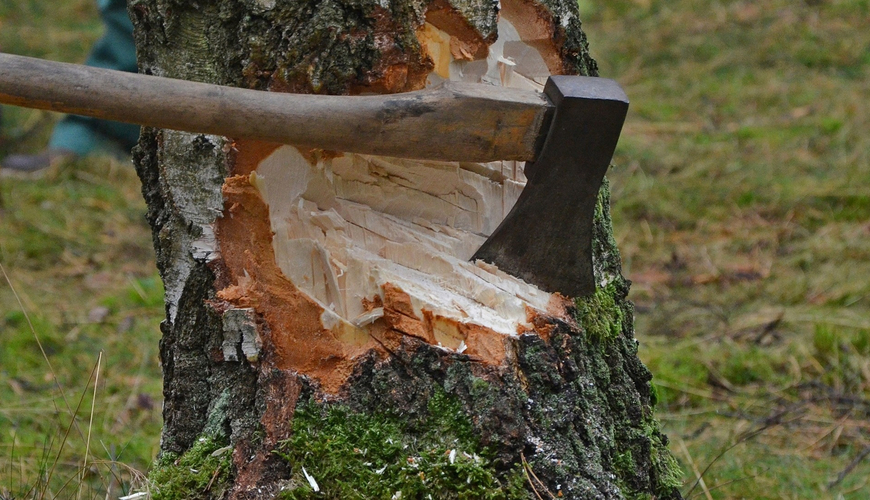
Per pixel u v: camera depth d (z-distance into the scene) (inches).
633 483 177.2
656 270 271.9
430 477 172.2
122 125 351.6
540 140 172.4
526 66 177.2
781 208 299.9
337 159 174.2
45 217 298.4
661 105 408.8
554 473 172.9
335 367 173.9
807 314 234.2
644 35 499.8
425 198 176.1
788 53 455.5
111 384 204.7
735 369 210.8
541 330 174.6
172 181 175.3
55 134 349.1
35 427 196.1
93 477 188.5
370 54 172.9
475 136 171.6
